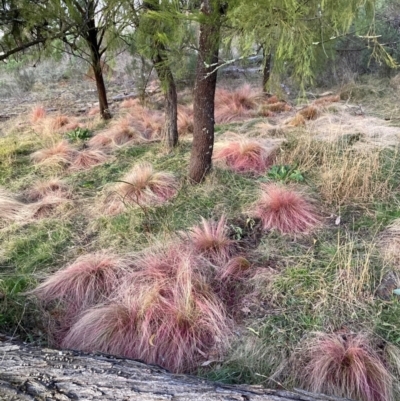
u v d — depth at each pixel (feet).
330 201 10.71
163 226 10.11
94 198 12.18
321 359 6.17
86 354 5.72
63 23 13.42
